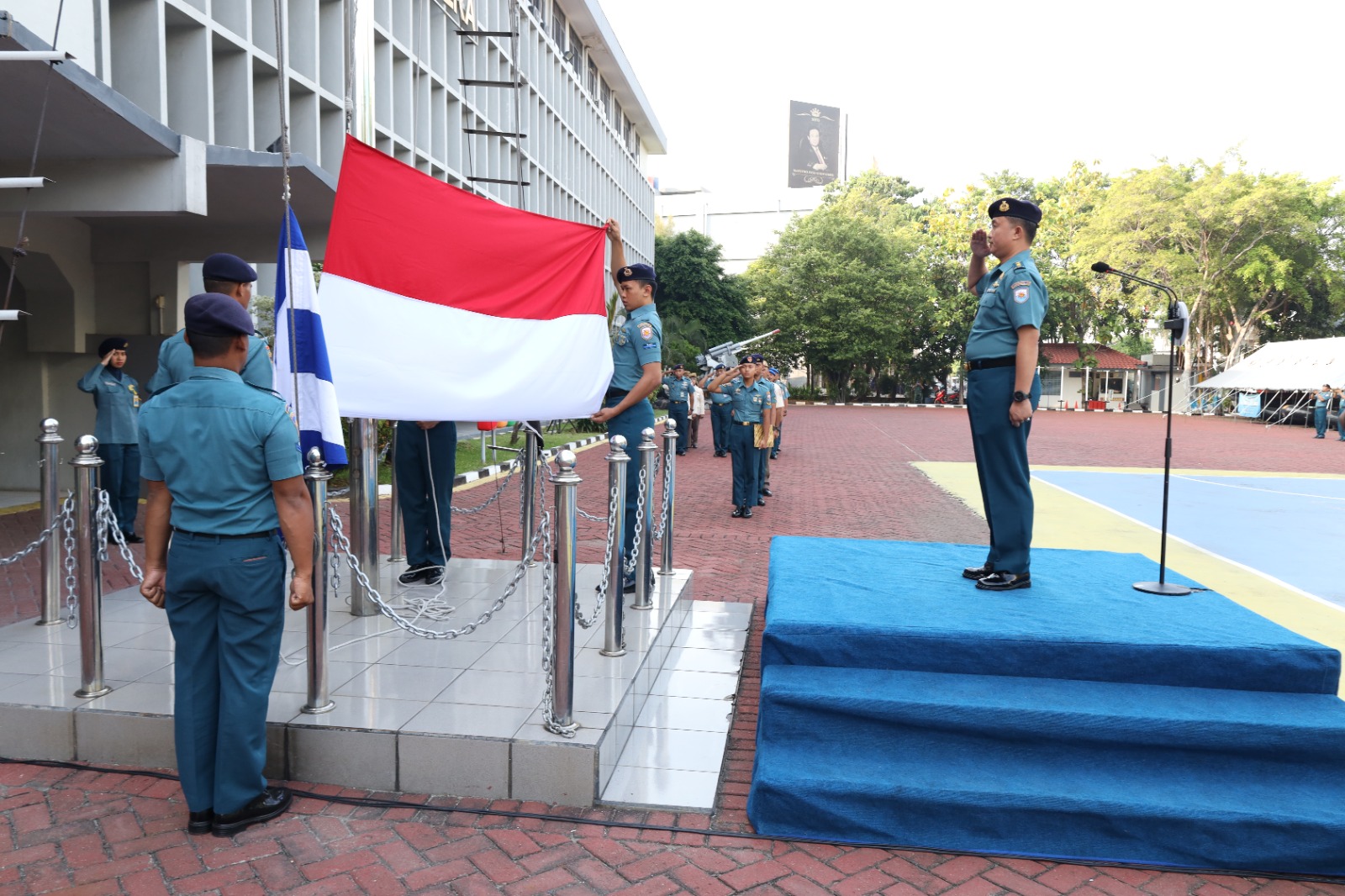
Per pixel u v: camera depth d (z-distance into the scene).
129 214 7.90
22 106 6.38
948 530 10.75
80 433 11.73
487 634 5.25
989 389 4.75
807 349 54.62
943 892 3.25
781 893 3.20
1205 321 47.72
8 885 3.15
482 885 3.20
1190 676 3.99
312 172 8.52
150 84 9.66
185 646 3.45
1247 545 10.09
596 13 31.88
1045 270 52.09
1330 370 33.50
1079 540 10.27
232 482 3.37
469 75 20.34
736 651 5.79
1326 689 3.92
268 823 3.59
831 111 103.94
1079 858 3.50
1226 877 3.41
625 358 6.14
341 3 14.46
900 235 55.97
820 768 3.71
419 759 3.83
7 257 10.84
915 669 4.15
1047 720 3.69
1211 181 43.69
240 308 3.50
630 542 6.15
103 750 4.07
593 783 3.76
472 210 5.32
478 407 5.23
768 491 13.35
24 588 6.77
